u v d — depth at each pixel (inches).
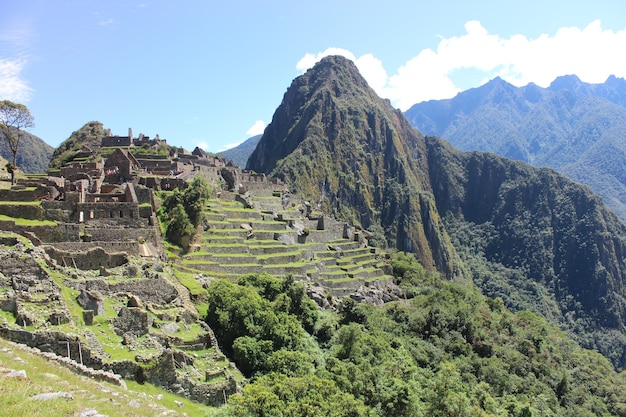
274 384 1977.1
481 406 3334.2
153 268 2564.0
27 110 3484.3
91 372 1558.8
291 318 2817.4
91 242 2532.0
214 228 3843.5
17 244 2132.1
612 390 5118.1
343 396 2085.4
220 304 2613.2
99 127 6683.1
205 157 6486.2
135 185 3198.8
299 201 6776.6
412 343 4205.2
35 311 1752.0
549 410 3941.9
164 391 1875.0
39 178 3503.9
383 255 6884.8
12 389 1047.6
